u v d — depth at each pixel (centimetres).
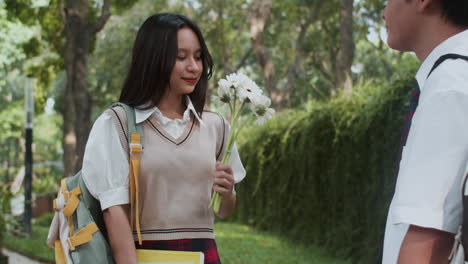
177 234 194
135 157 192
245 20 2380
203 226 201
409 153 116
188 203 197
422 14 129
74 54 1299
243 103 215
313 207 819
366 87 684
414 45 135
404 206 112
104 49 2478
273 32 2445
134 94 199
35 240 984
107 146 191
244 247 823
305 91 2570
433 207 109
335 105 718
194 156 200
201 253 190
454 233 111
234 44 2648
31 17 1553
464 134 109
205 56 207
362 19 2272
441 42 127
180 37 197
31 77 1117
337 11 2225
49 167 3378
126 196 191
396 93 564
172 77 198
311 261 694
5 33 1520
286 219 937
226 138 221
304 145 805
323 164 775
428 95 116
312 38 2392
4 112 3219
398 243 118
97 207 196
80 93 1290
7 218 739
